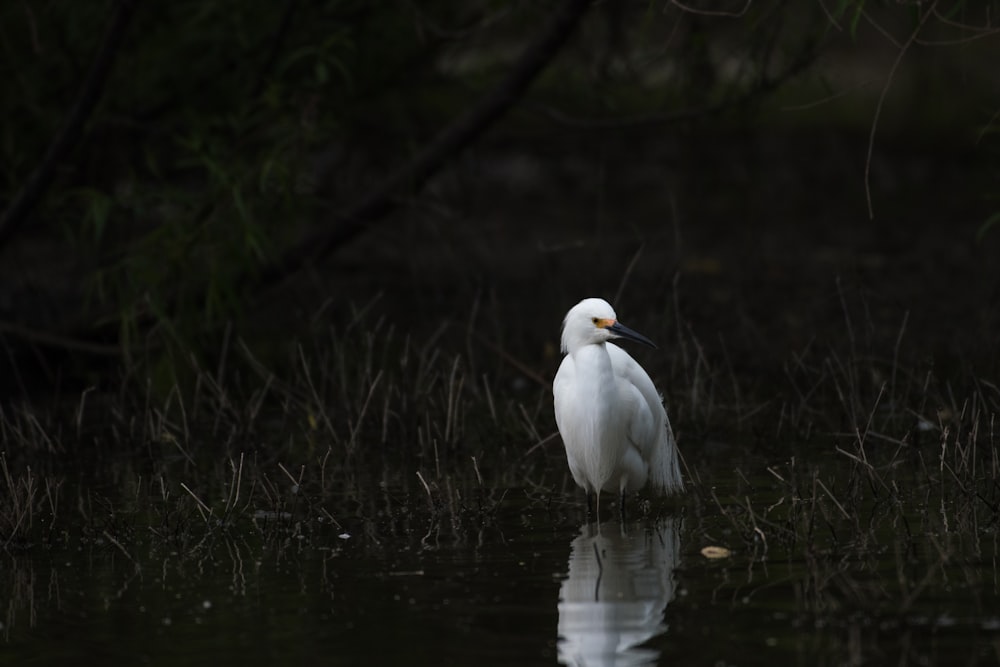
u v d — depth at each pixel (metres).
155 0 15.09
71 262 19.58
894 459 10.59
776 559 8.18
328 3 15.19
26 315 17.34
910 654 6.34
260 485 10.78
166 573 8.31
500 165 30.72
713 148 33.19
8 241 14.55
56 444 12.74
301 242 15.91
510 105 15.62
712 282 20.98
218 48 15.34
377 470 11.50
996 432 11.40
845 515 8.95
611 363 10.05
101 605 7.64
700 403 13.12
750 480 10.57
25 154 15.47
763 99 15.43
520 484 10.89
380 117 18.48
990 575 7.59
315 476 11.23
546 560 8.36
